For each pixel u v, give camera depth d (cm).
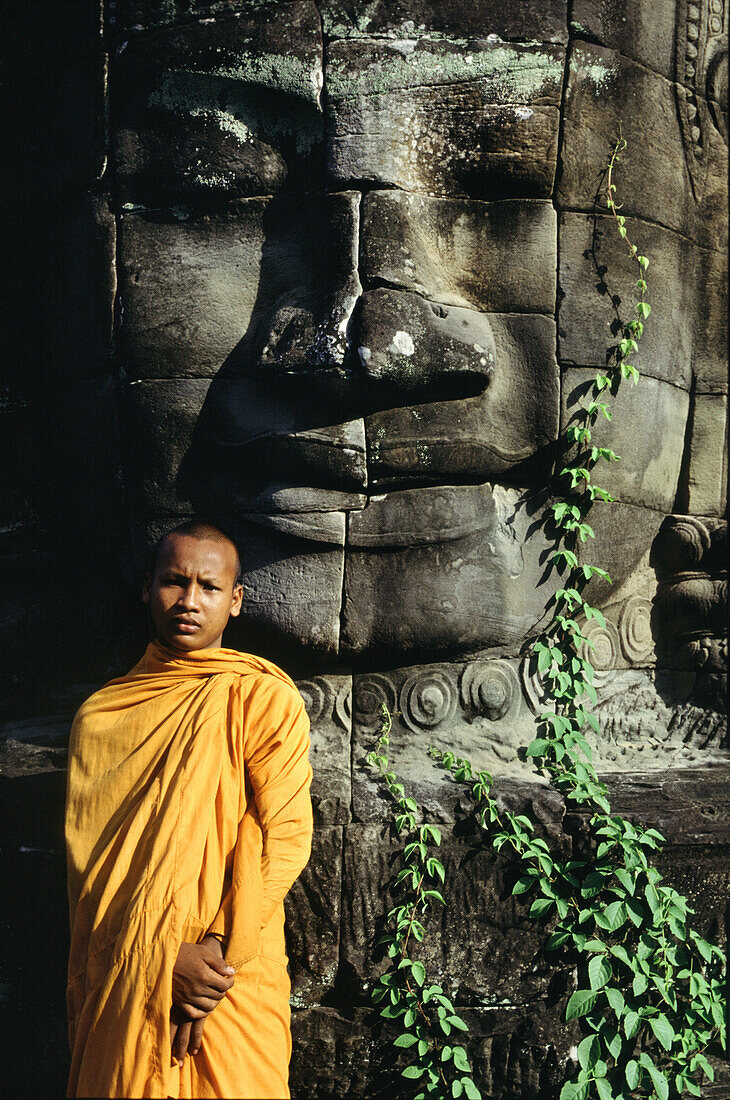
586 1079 230
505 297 271
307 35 261
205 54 265
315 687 272
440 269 265
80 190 286
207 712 193
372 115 260
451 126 263
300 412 257
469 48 263
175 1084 170
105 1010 171
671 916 239
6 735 279
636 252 281
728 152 312
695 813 255
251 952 178
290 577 261
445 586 265
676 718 298
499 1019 240
